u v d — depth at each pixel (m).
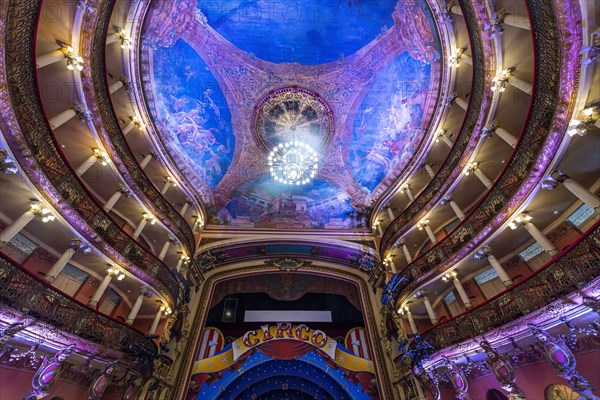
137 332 10.08
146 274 11.23
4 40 6.14
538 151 7.71
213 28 15.79
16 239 9.02
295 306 17.19
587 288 5.83
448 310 12.94
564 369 5.91
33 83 6.95
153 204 12.61
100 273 11.51
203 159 17.53
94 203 9.55
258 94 18.58
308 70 18.41
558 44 6.41
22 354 6.45
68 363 8.23
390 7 14.16
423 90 14.50
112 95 12.40
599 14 5.53
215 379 13.07
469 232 10.38
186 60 15.27
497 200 9.41
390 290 13.28
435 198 12.75
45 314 6.98
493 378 9.13
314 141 19.77
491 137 10.56
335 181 19.64
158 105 14.10
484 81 9.98
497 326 8.02
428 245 14.75
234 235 17.36
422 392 10.55
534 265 9.97
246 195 19.11
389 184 17.02
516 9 8.57
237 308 16.94
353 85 18.34
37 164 7.39
